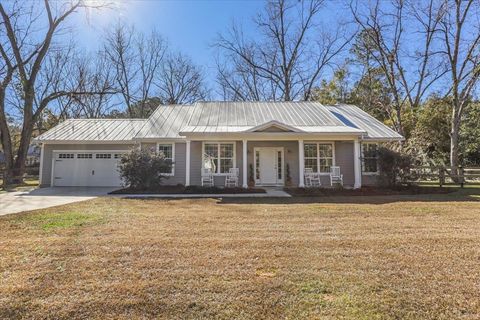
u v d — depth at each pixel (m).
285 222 6.72
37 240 5.12
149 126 17.41
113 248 4.67
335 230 5.92
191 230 5.91
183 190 13.80
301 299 3.05
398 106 22.61
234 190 13.69
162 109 19.81
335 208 8.67
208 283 3.40
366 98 29.64
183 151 16.55
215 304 2.95
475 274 3.64
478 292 3.18
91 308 2.87
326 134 14.45
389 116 26.02
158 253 4.44
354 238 5.29
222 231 5.84
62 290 3.22
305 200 10.78
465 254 4.37
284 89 31.23
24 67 21.16
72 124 19.98
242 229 6.02
